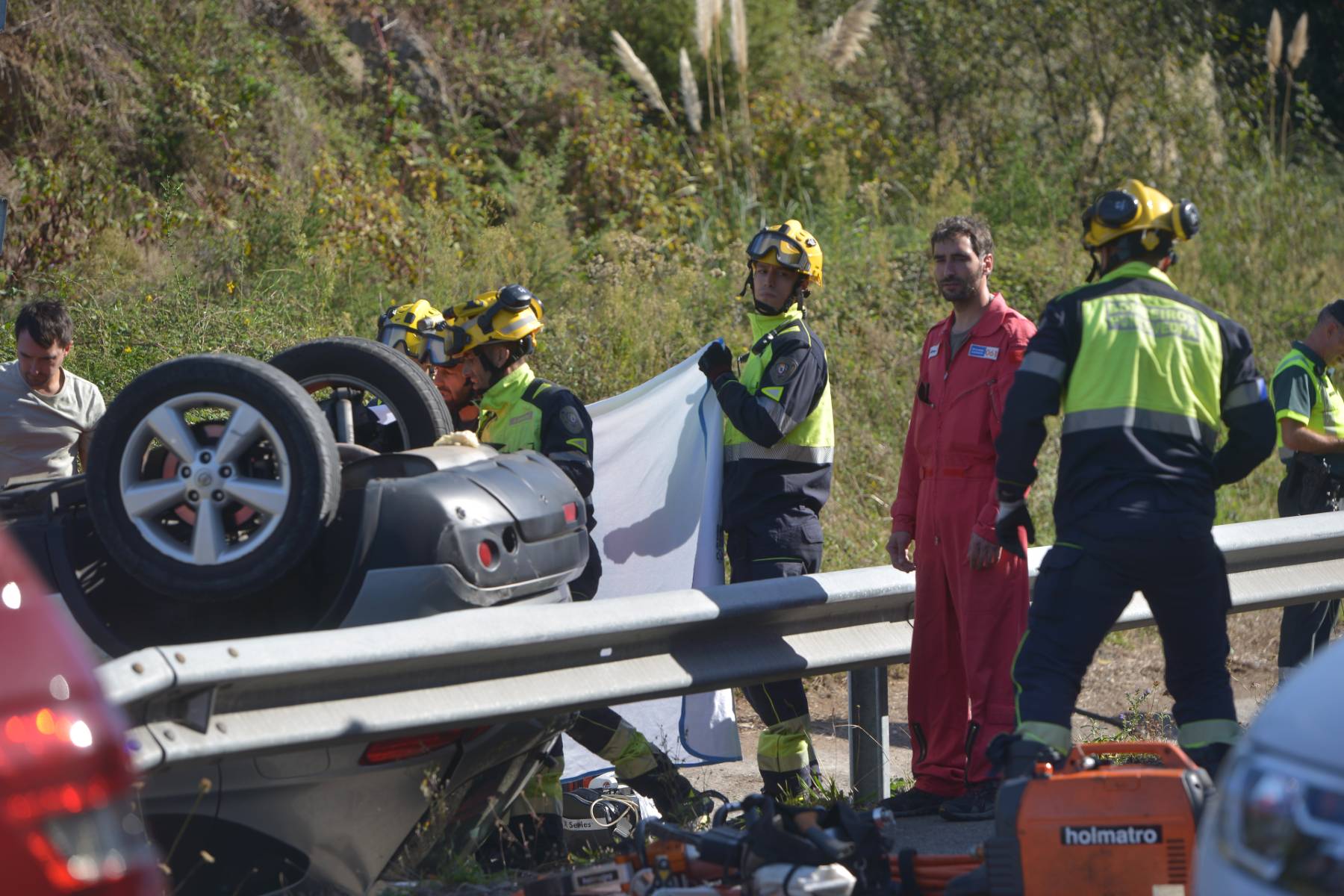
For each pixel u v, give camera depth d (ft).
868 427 135.54
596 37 213.66
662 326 136.56
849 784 71.26
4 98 146.51
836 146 198.39
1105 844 42.45
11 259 131.13
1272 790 30.07
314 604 51.29
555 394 69.21
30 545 50.52
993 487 60.95
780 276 69.46
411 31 187.83
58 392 78.28
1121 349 51.03
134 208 143.33
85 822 27.68
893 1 228.22
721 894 44.91
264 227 139.44
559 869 59.57
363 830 50.19
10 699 27.53
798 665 60.90
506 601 51.65
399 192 163.43
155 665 41.14
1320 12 274.98
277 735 44.52
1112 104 214.28
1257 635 110.83
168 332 114.01
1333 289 186.39
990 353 61.21
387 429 66.95
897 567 65.67
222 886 48.08
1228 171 204.54
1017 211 197.06
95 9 157.07
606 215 171.73
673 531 78.07
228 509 48.65
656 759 69.92
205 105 154.40
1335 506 86.22
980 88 221.46
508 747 53.78
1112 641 111.04
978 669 60.70
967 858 46.29
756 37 212.84
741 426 67.41
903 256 162.81
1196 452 51.19
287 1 180.75
